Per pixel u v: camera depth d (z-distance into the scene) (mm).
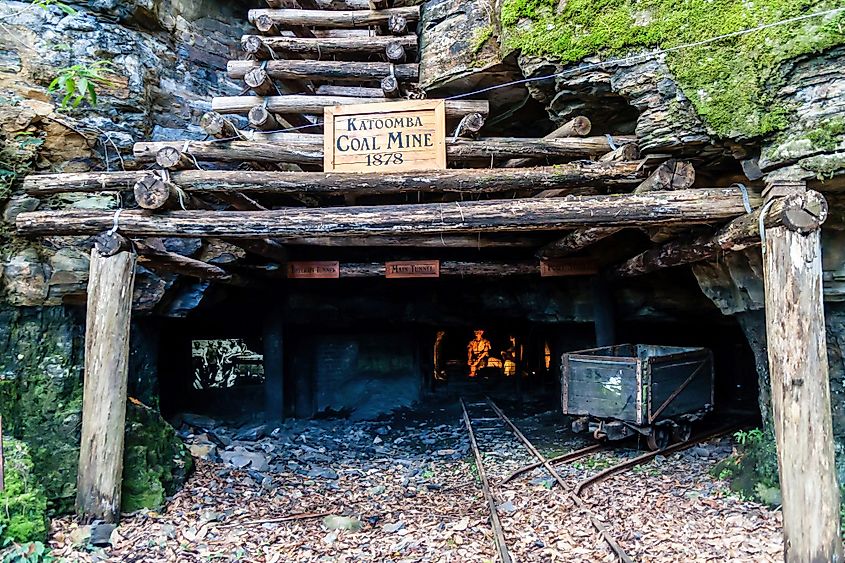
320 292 11969
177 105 8383
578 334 12711
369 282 12156
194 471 7789
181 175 6059
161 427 7562
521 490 7055
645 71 5398
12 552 4852
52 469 6438
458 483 7578
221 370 13172
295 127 7102
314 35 7633
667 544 5238
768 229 4680
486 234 9070
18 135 6602
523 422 11523
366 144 6016
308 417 12625
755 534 5328
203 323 11414
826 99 4598
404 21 6879
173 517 6227
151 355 8656
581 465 8016
